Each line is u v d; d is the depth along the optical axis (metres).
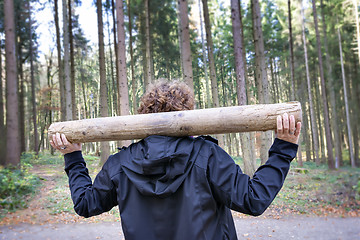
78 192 1.02
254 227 4.93
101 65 13.09
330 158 7.09
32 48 19.97
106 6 17.56
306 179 8.33
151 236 0.85
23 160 14.19
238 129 0.91
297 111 0.87
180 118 0.93
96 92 27.64
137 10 18.09
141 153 0.91
